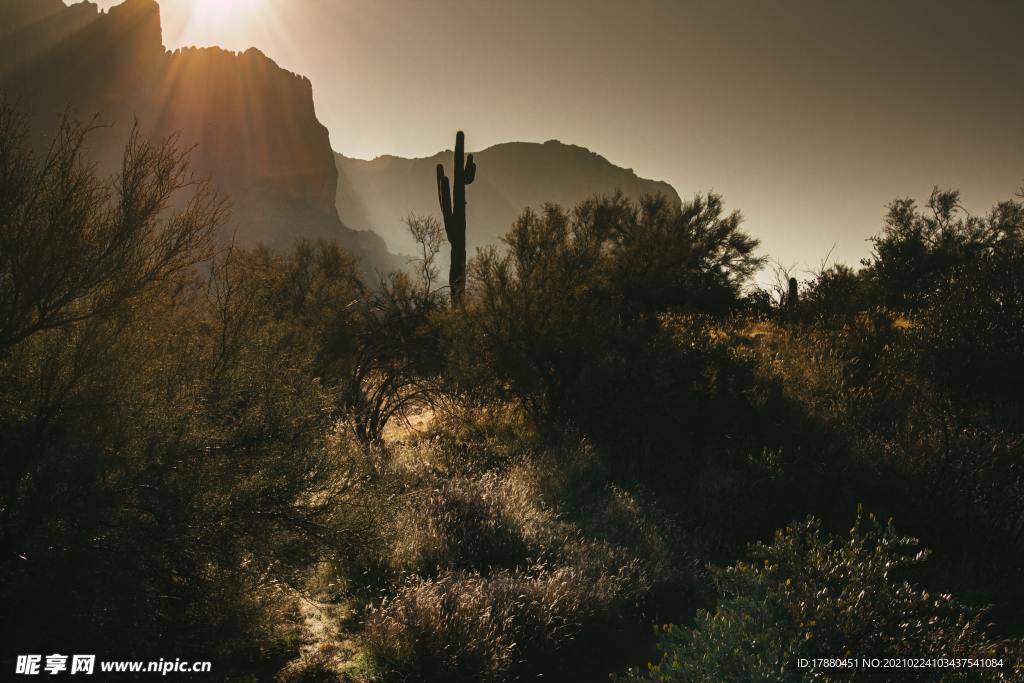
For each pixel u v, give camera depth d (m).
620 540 6.02
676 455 8.36
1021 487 6.15
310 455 4.18
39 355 3.58
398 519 5.66
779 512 6.54
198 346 4.44
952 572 5.29
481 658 4.05
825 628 3.32
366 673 3.98
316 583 4.83
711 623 3.29
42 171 3.42
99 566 3.39
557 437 9.04
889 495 6.61
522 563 5.64
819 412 8.33
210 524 3.75
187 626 3.93
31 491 3.46
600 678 4.12
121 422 3.47
